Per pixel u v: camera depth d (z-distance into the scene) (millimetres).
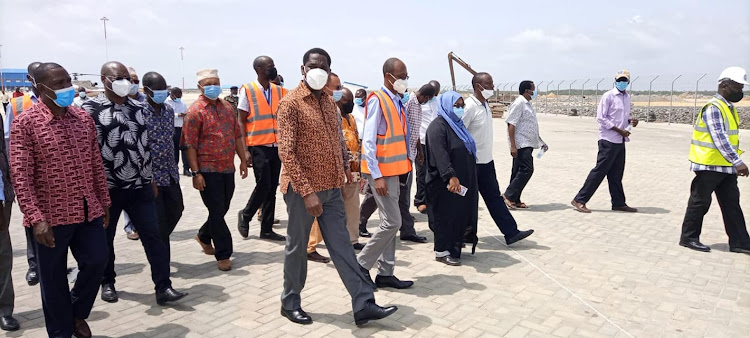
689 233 6297
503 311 4523
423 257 6090
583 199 8250
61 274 3822
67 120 3766
